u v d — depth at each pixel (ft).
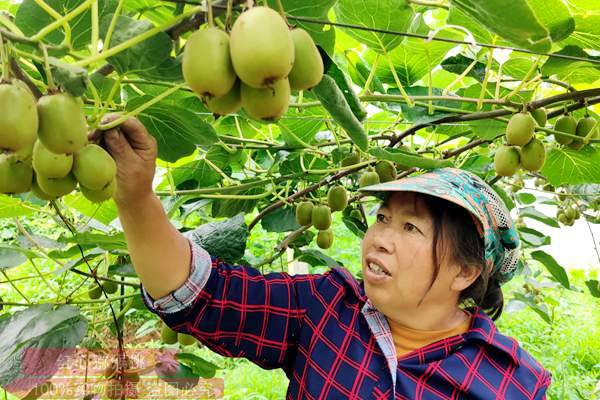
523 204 13.97
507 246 5.78
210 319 5.32
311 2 4.09
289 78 3.07
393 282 5.18
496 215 5.52
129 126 3.97
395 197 5.38
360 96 6.26
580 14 5.37
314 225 8.39
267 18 2.74
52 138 2.83
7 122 2.60
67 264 6.34
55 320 5.29
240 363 17.29
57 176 3.02
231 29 2.97
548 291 21.50
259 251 19.90
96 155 3.12
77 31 4.10
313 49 3.06
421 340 5.40
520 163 6.38
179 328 5.37
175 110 4.40
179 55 3.47
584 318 23.17
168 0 3.11
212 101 3.07
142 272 4.95
